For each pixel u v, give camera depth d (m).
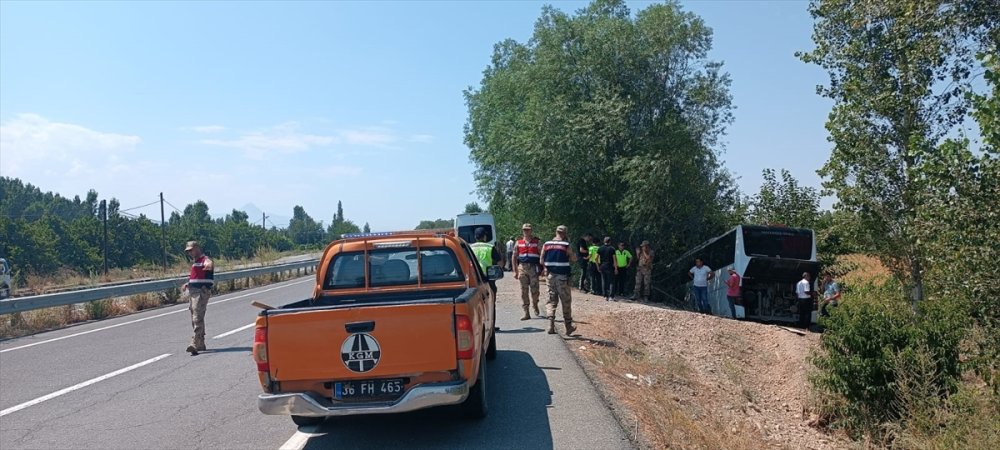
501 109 33.66
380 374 5.99
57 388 9.17
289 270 38.50
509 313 16.12
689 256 25.70
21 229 54.72
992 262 9.98
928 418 10.14
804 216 26.02
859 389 10.97
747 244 20.34
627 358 11.19
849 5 14.65
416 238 8.16
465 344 6.03
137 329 15.52
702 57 27.56
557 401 7.78
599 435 6.54
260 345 6.04
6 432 7.09
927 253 11.41
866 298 18.17
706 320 16.69
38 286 30.61
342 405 5.98
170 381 9.48
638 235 26.48
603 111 25.16
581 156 25.41
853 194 15.90
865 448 10.25
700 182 26.97
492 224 33.25
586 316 15.56
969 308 11.18
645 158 24.20
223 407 7.98
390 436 6.67
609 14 29.48
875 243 16.30
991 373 10.57
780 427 10.66
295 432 6.94
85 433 7.02
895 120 14.55
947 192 10.35
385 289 8.02
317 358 6.00
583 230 27.94
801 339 15.95
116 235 67.31
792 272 19.89
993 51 9.68
